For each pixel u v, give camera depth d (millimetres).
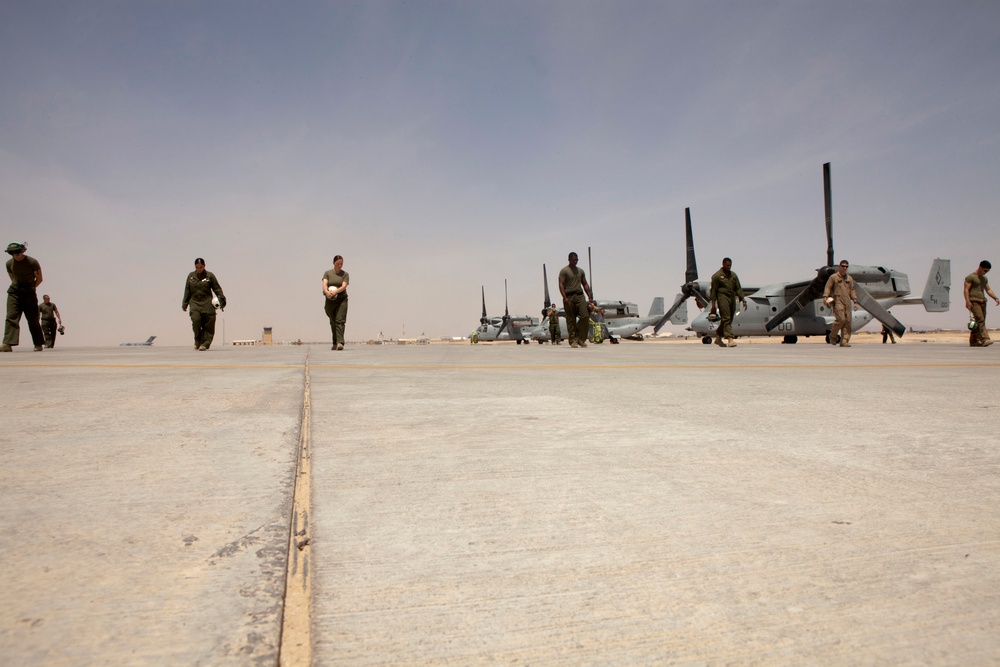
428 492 1797
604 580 1208
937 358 8844
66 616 1034
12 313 11641
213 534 1422
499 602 1119
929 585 1180
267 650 937
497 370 6422
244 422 2934
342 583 1188
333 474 2000
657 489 1826
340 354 10789
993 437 2605
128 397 3900
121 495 1728
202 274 12992
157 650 934
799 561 1293
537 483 1897
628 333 40875
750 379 5266
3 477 1919
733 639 992
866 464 2129
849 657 938
